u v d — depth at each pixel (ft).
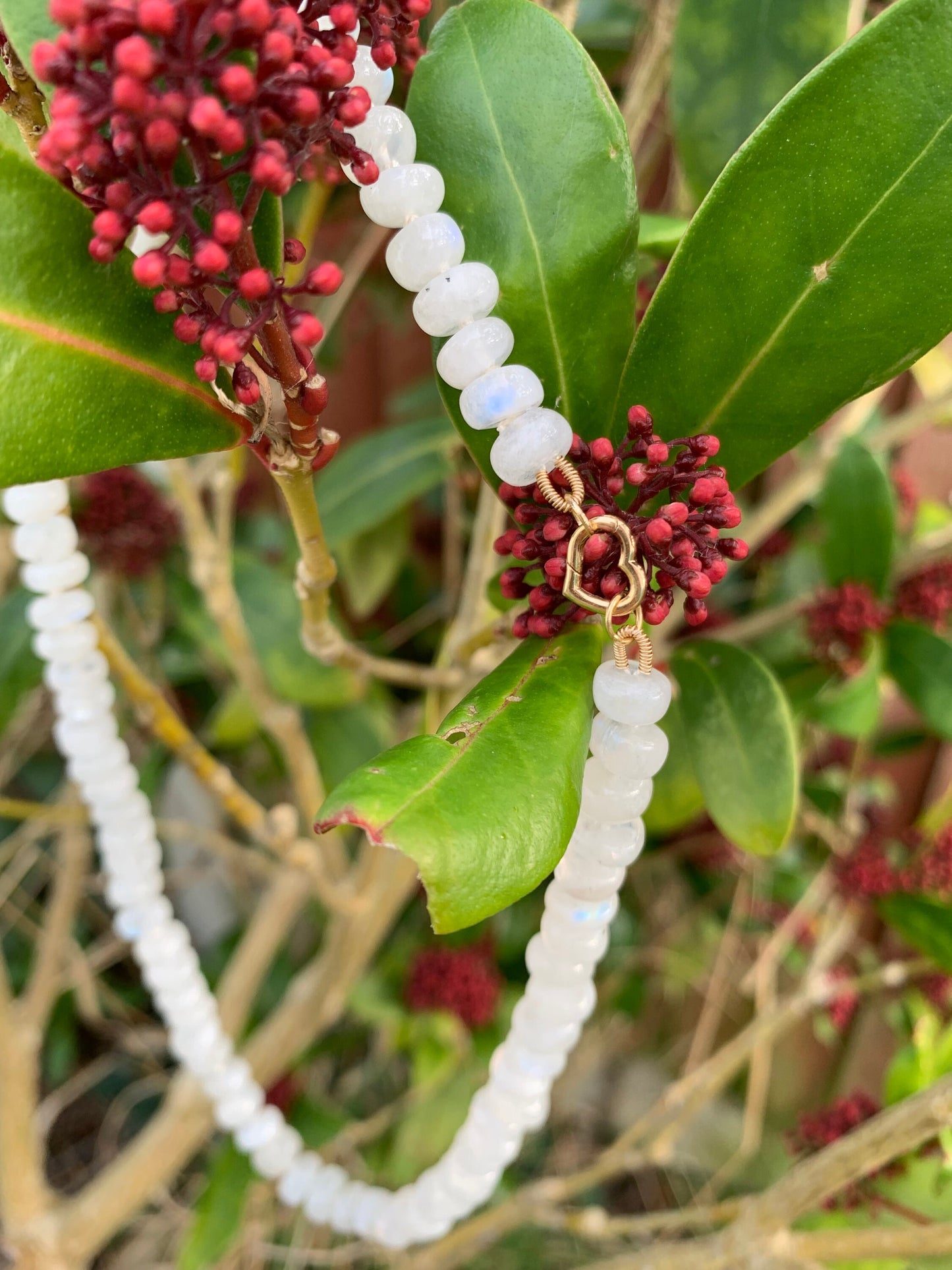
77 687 0.54
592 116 0.34
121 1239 1.14
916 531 0.78
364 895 0.78
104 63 0.25
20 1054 0.84
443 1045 0.90
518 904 0.98
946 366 0.82
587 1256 1.15
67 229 0.27
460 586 0.88
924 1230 0.52
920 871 0.71
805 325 0.34
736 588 0.95
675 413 0.36
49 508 0.48
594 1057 1.17
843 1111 0.69
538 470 0.32
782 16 0.47
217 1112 0.67
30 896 1.19
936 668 0.61
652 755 0.33
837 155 0.32
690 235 0.34
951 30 0.30
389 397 1.11
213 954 1.21
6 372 0.26
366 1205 0.65
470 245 0.35
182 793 1.22
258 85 0.23
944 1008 0.77
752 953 1.14
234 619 0.62
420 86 0.35
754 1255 0.57
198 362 0.27
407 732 0.94
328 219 0.75
